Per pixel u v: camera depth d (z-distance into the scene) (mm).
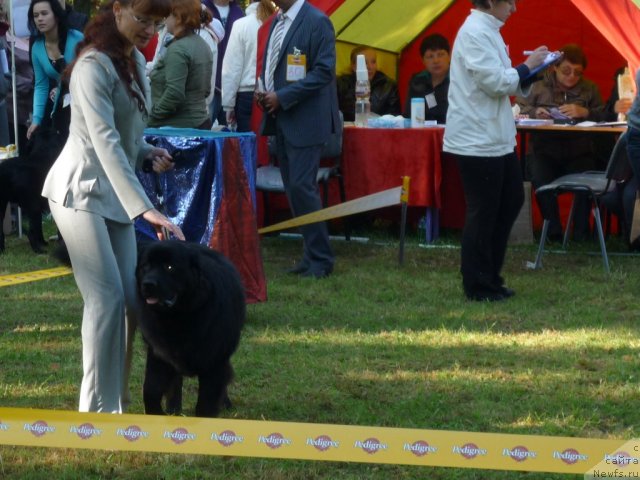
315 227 8891
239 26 10953
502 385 5805
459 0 12430
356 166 10445
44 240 10141
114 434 4137
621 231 10555
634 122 8234
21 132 11938
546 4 11977
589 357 6406
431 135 10172
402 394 5676
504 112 7527
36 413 4289
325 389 5746
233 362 6254
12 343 6750
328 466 4586
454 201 10617
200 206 7582
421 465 4301
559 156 10633
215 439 4094
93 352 4734
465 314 7559
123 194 4539
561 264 9375
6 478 4434
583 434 5035
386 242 10492
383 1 12164
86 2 16969
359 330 7074
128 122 4684
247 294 7797
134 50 4738
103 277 4703
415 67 12953
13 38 10781
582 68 10914
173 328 4617
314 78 8414
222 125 11969
